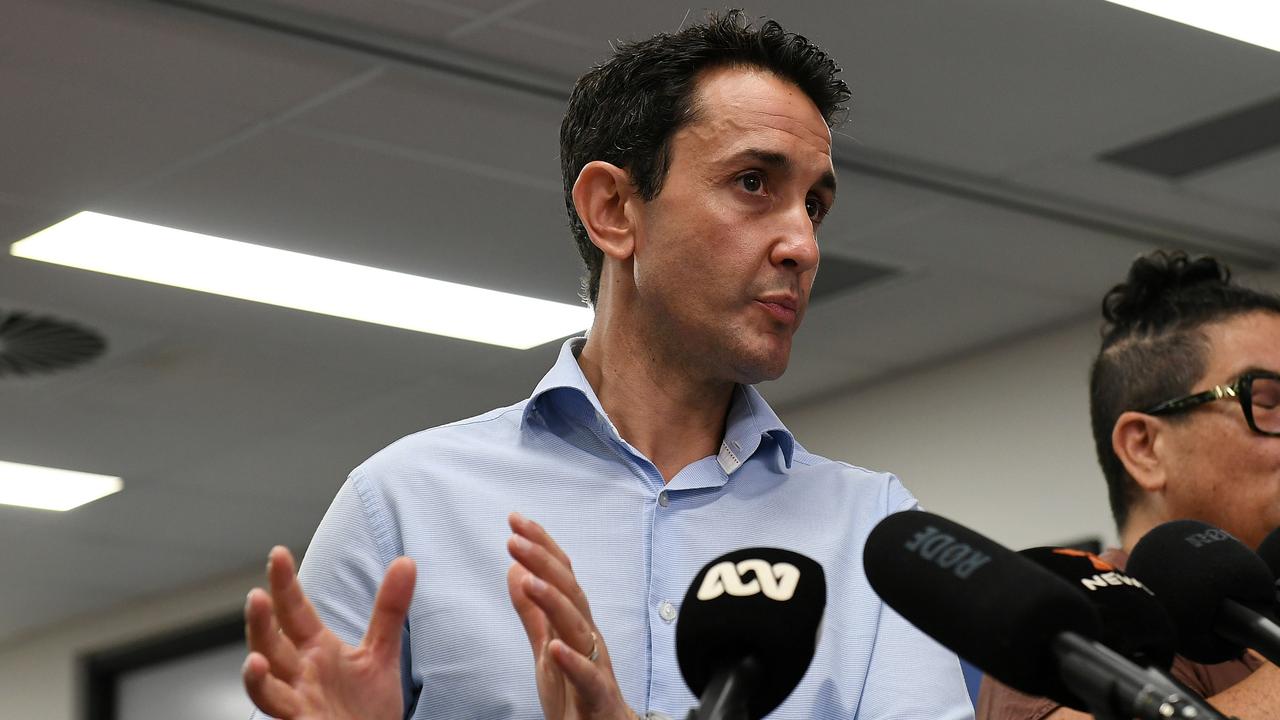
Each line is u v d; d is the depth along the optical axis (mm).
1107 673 859
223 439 6730
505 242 4965
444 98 4051
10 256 4891
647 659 1429
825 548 1515
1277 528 1463
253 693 1097
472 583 1445
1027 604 895
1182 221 5156
